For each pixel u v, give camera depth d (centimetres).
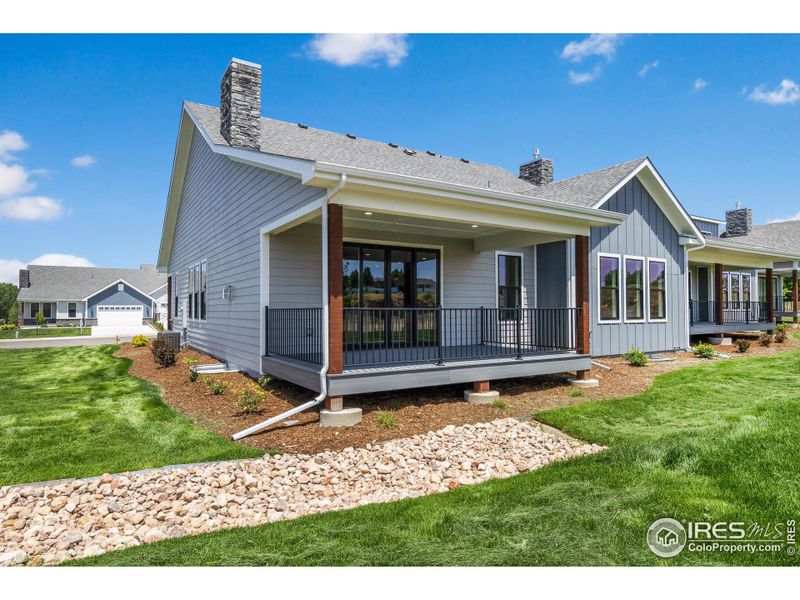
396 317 920
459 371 652
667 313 1205
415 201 607
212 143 924
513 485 371
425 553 274
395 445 479
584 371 784
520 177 1411
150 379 911
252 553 281
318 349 762
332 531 305
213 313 1138
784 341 1430
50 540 304
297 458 444
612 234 1091
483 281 1045
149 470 414
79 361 1212
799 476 346
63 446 489
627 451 429
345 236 858
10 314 4288
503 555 270
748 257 1551
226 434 535
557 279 1074
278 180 751
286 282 830
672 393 688
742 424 475
